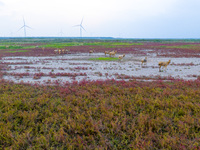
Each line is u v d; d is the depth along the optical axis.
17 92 9.84
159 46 62.03
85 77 14.98
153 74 16.20
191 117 6.50
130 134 5.65
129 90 10.38
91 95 9.55
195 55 32.66
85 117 6.93
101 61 26.00
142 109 7.64
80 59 28.66
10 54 36.88
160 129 6.00
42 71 18.02
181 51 42.84
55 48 53.47
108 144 5.11
